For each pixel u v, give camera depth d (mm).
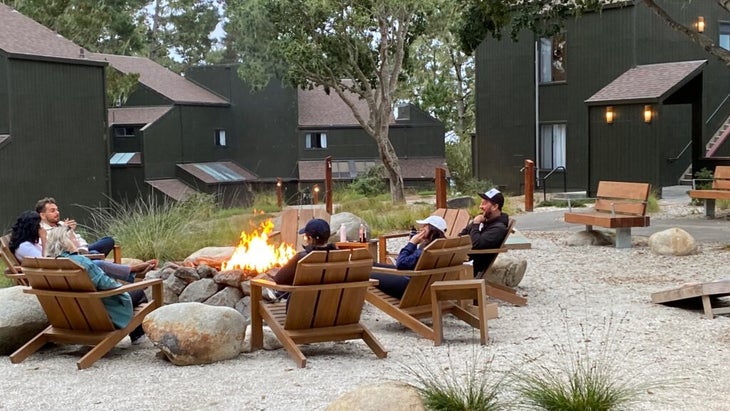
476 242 9414
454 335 8234
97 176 28250
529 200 21422
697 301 9414
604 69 26672
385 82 30453
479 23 18578
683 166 26953
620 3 25891
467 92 48406
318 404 5859
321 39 29516
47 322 7773
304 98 45500
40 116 26250
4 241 8953
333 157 44031
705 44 16203
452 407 5492
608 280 11219
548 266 12516
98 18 37688
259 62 35688
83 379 6766
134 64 43094
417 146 44000
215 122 43062
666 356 7062
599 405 5418
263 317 7555
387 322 8977
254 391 6246
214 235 14461
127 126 40562
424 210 19609
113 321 7410
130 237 13438
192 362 7109
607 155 23781
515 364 6824
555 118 28203
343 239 10406
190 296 8867
